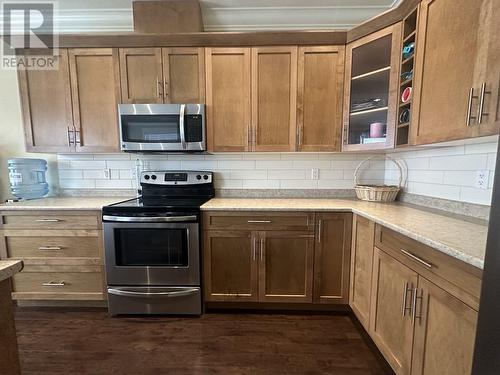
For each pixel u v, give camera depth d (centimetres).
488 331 71
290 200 237
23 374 153
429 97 145
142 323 202
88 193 262
